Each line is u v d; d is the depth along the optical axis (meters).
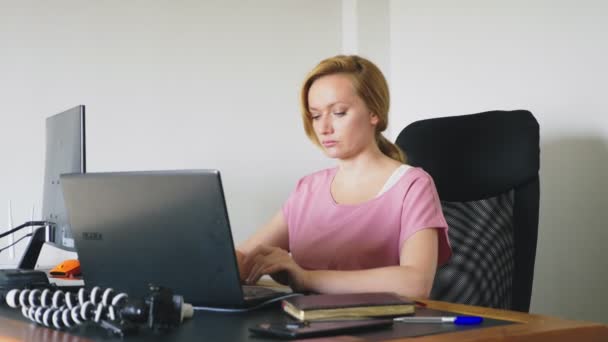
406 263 1.52
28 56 2.92
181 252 1.12
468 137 2.03
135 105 3.11
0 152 2.86
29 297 1.11
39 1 2.94
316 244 1.78
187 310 1.07
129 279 1.21
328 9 3.58
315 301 1.03
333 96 1.65
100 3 3.05
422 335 0.90
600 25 2.31
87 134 3.01
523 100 2.62
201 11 3.27
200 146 3.25
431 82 3.10
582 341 0.97
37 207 2.91
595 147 2.32
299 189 1.89
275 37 3.45
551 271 2.47
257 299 1.15
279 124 3.44
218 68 3.30
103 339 0.93
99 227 1.22
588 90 2.35
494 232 1.90
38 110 2.93
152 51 3.15
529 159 1.91
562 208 2.43
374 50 3.42
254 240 1.91
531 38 2.58
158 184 1.10
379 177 1.73
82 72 3.01
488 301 1.84
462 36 2.92
